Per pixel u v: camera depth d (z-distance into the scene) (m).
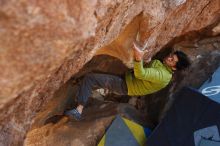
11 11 2.79
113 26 4.46
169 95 7.06
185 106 6.44
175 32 6.05
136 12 4.70
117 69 6.50
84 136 6.67
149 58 6.12
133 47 5.12
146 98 7.47
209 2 5.90
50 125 6.75
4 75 3.06
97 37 4.29
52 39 3.08
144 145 6.80
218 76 6.51
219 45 7.16
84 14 3.17
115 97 7.43
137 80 5.52
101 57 6.20
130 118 6.94
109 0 3.77
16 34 2.90
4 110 3.78
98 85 5.64
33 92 4.05
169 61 5.43
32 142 6.60
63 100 6.34
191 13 5.82
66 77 4.55
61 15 3.01
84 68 6.18
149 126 7.08
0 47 2.90
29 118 4.46
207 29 6.90
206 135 6.25
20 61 3.05
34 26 2.93
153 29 5.14
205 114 6.27
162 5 4.91
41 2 2.88
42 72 3.29
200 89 6.45
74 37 3.18
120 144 6.70
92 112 7.04
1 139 4.09
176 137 6.50
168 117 6.60
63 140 6.63
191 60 7.05
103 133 6.74
